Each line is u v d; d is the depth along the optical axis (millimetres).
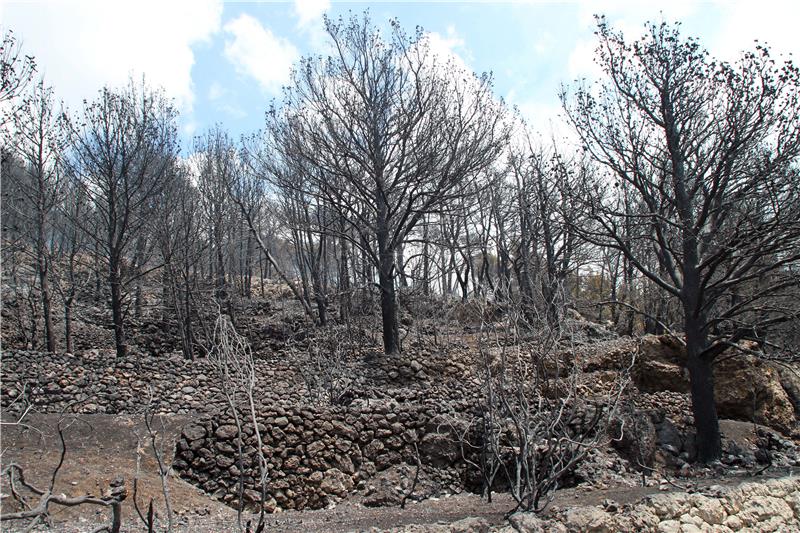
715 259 12852
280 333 20594
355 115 18188
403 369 16000
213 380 13023
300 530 7680
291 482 9703
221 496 9297
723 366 15711
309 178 18656
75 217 18969
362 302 23531
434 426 11109
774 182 12586
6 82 13344
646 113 14203
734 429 14211
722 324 16656
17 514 4301
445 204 19453
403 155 18234
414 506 9445
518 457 8562
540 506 8328
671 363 16219
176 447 9820
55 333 19281
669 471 12141
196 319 20578
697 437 13203
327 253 29625
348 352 17266
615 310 29781
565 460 10391
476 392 13898
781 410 15906
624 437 12188
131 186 17656
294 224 21719
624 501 8359
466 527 6422
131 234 17672
